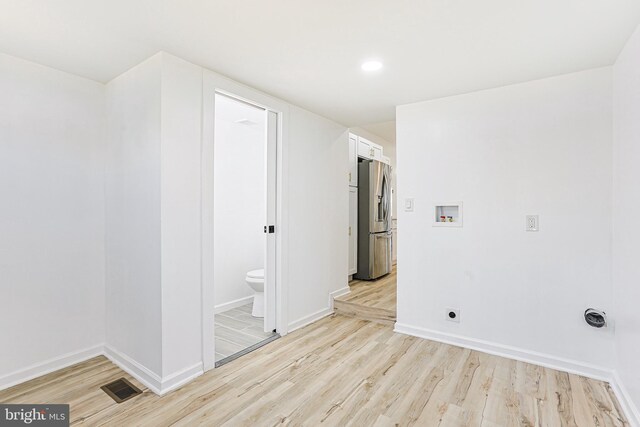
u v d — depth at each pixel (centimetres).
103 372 232
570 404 196
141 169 222
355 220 473
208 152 235
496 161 265
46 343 232
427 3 160
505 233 261
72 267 245
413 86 266
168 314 209
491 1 158
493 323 266
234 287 391
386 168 505
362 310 352
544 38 191
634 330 184
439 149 291
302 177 329
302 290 329
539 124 249
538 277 248
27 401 198
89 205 254
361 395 205
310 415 185
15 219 218
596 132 229
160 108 207
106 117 260
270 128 295
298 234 323
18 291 220
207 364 233
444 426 176
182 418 181
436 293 292
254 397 202
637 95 179
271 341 289
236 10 165
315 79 253
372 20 175
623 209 203
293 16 171
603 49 203
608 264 225
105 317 262
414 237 304
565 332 238
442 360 253
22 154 221
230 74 244
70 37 192
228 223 382
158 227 207
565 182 239
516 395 205
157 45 201
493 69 233
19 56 216
